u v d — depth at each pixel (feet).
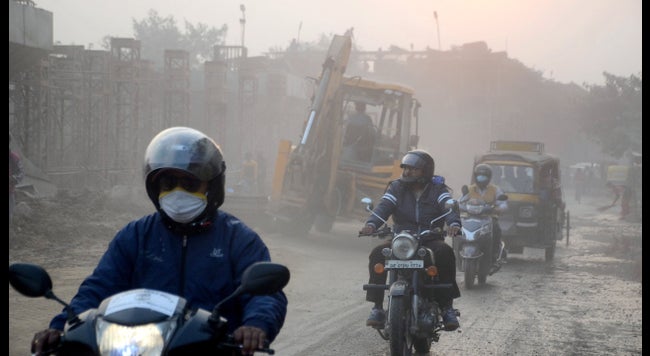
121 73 115.24
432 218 27.50
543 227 62.08
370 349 28.35
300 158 67.10
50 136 124.16
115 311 10.64
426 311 25.95
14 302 33.58
